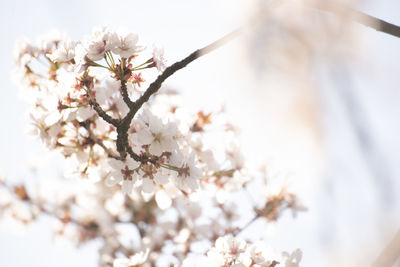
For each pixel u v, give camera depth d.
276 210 1.40
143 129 1.17
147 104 1.41
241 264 1.20
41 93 1.24
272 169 1.41
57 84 1.20
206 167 1.29
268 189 1.41
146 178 1.19
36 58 1.25
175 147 1.17
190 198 1.27
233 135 1.33
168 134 1.17
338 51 1.38
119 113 1.22
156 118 1.17
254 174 1.38
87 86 1.19
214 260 1.21
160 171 1.19
